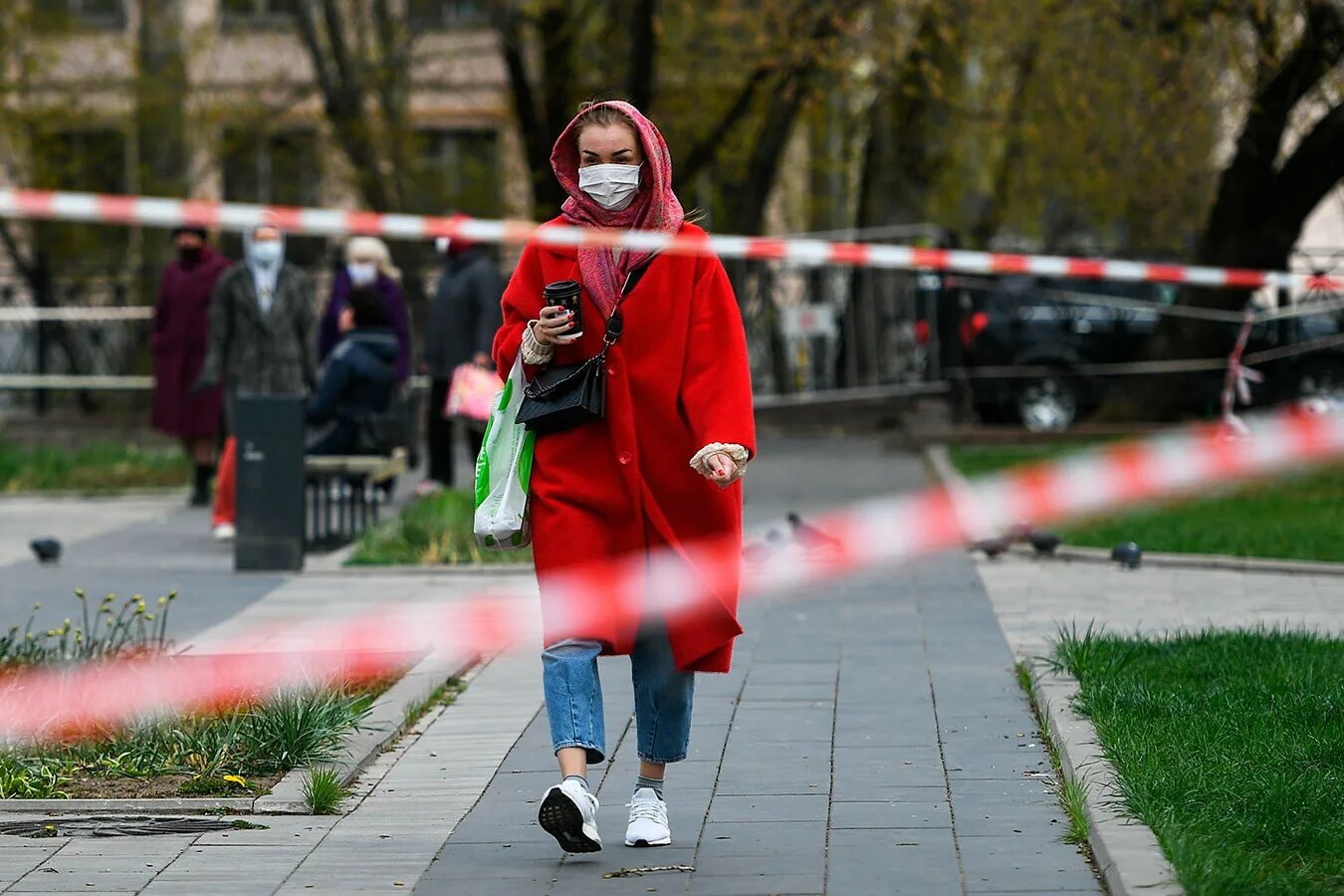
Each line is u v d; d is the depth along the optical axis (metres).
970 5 31.25
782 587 18.41
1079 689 12.62
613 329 9.27
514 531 9.37
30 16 43.47
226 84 45.78
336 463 21.95
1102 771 10.35
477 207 43.78
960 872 9.00
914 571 19.30
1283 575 18.70
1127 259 38.28
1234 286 34.12
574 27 38.34
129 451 33.62
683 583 9.34
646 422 9.32
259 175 45.09
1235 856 8.59
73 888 9.01
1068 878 8.85
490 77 51.94
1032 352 38.47
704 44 39.19
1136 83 29.42
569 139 9.44
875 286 37.22
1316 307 34.97
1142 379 35.53
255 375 23.98
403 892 8.94
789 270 37.69
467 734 12.37
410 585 19.08
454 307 25.78
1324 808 9.42
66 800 10.48
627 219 9.38
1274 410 36.50
